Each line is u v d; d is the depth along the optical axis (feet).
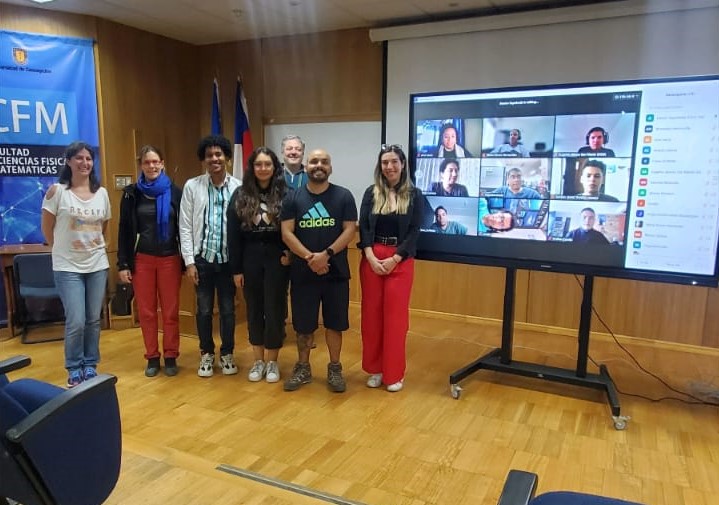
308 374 11.23
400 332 10.73
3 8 13.91
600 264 9.87
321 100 17.58
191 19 15.81
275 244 10.73
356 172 17.39
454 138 10.73
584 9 13.50
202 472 7.57
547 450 8.59
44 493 5.14
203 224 11.16
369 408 10.11
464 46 15.23
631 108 9.28
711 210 8.98
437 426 9.40
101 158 15.76
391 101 16.42
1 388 5.68
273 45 18.04
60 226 10.60
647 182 9.33
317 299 10.69
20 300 14.51
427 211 11.18
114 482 5.90
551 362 12.70
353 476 7.77
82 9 14.71
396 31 15.79
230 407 10.12
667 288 13.83
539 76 14.46
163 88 17.80
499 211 10.52
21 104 14.24
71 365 11.05
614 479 7.77
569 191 9.92
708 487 7.60
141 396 10.59
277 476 7.74
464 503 7.13
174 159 18.42
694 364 12.70
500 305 15.85
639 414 9.93
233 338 11.75
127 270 11.34
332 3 14.32
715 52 12.59
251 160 10.55
